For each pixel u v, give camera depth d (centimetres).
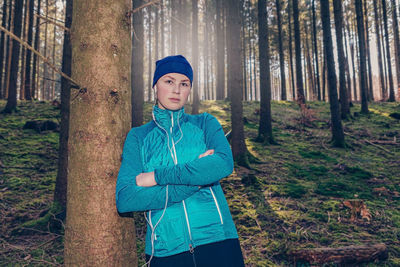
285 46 2961
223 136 130
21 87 1911
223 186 580
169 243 112
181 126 130
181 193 111
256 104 1789
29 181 587
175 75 131
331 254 319
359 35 1620
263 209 477
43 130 960
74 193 137
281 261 329
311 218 439
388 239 372
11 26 1823
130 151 127
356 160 836
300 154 886
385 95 2616
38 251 346
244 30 2750
